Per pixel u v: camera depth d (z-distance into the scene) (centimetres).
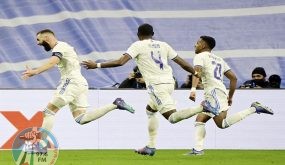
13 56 4531
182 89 3619
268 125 3662
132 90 3591
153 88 2792
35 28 4603
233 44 4625
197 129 3139
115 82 4447
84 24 4603
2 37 4562
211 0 4669
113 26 4616
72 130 3572
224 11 4678
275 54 4616
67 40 4575
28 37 4575
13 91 3531
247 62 4616
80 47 4569
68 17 4597
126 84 3891
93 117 2797
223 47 4622
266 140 3662
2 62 4503
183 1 4675
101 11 4631
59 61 2755
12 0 4631
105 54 4562
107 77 4456
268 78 4491
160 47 2814
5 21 4588
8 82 4481
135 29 4619
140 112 3597
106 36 4591
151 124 2966
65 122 3566
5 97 3528
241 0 4681
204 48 3053
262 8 4678
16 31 4581
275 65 4603
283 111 3656
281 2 4678
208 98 3017
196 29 4647
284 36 4634
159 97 2791
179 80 4478
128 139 3600
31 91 3538
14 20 4597
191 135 3612
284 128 3659
